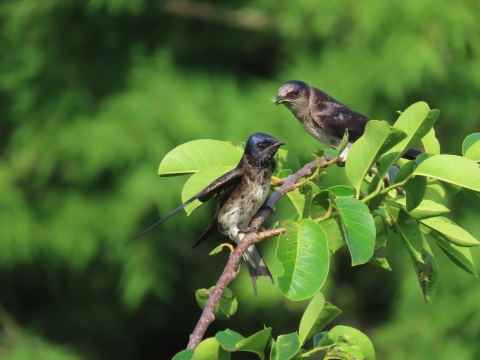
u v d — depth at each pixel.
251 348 4.36
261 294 15.38
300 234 4.83
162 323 18.30
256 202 6.28
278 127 15.77
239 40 17.75
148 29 17.98
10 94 17.95
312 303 4.86
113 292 17.91
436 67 15.59
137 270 16.27
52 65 17.39
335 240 5.38
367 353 4.91
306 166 5.70
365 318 17.14
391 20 16.14
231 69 17.73
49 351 16.39
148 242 16.61
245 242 4.73
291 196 5.73
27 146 16.75
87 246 16.27
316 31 16.25
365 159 5.00
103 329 17.80
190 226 16.14
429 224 5.23
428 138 5.77
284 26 16.52
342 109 9.38
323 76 15.83
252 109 16.06
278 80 16.41
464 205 15.88
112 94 17.31
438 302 15.48
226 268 4.65
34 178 17.20
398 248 15.75
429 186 5.44
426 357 15.17
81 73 17.47
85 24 17.67
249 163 6.23
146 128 15.97
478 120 17.05
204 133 15.88
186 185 5.85
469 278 15.30
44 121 16.97
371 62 15.88
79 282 17.75
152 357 18.58
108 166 16.80
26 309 17.72
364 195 5.16
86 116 16.89
